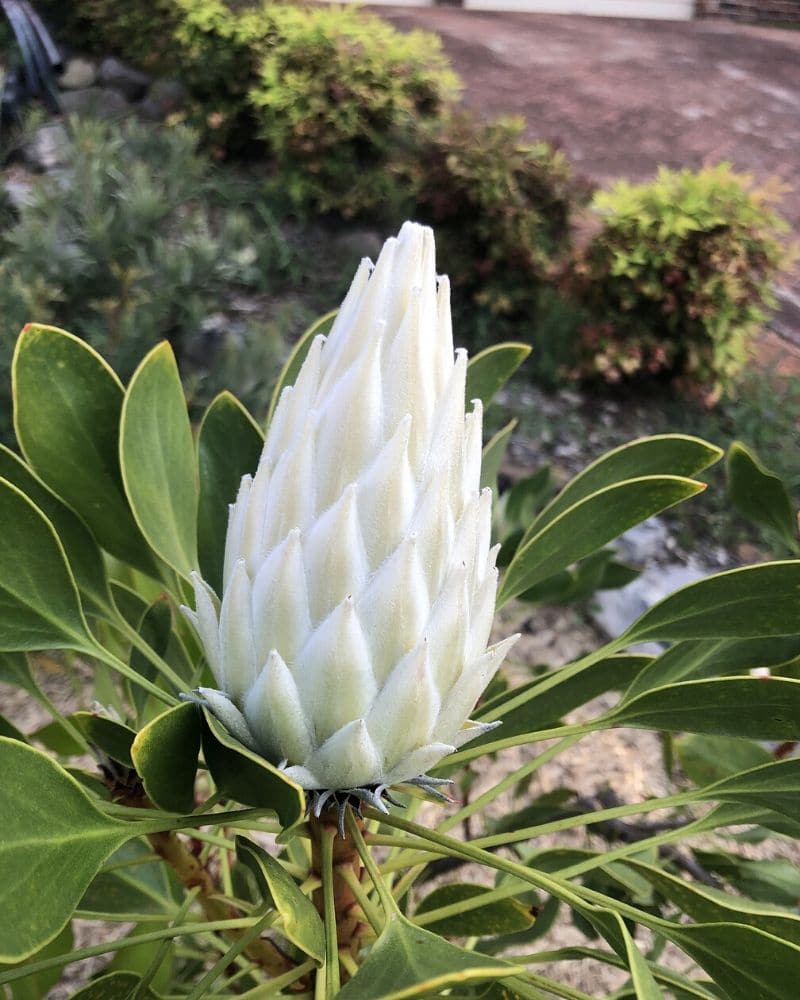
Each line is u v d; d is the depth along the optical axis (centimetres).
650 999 18
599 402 126
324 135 151
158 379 26
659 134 196
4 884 16
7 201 132
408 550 18
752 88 232
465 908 28
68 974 58
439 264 138
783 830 27
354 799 21
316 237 158
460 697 20
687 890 23
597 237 122
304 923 17
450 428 19
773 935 21
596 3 315
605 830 46
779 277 147
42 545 23
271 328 98
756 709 23
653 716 25
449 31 254
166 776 19
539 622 94
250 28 165
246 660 19
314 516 19
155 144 146
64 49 202
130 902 35
